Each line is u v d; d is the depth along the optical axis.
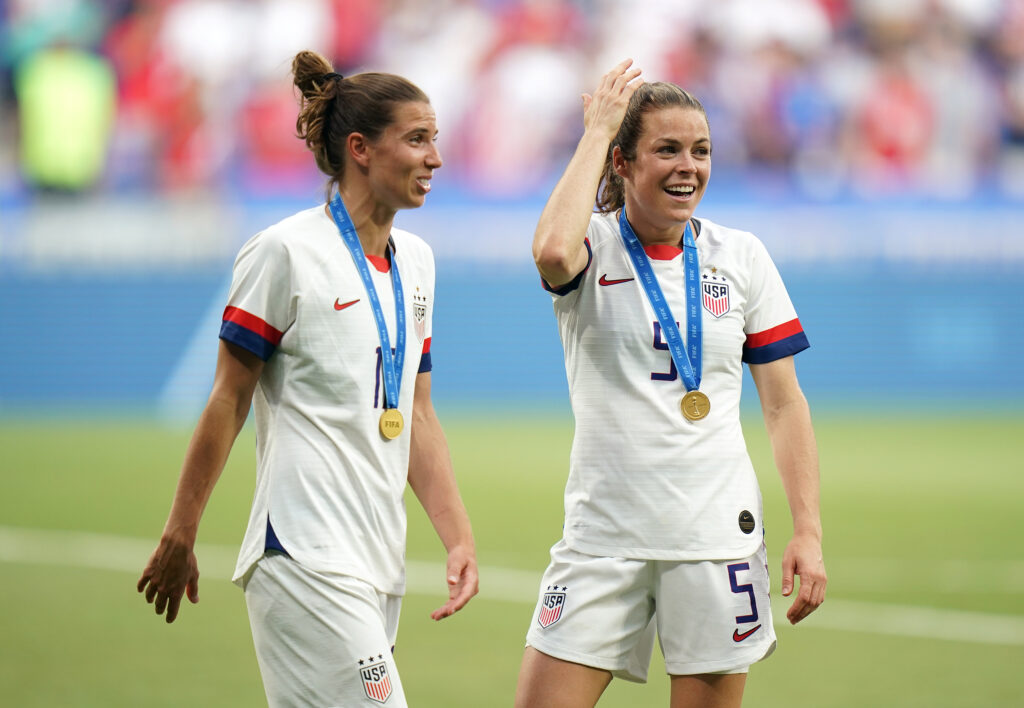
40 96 77.00
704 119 11.53
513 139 79.12
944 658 20.42
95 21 78.69
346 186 11.44
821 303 78.12
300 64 11.59
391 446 11.36
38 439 56.97
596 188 11.30
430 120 11.27
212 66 78.62
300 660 10.77
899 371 77.81
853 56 80.50
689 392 11.45
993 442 55.56
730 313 11.70
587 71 80.75
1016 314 78.38
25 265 77.75
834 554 30.33
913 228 79.38
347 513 11.00
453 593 11.56
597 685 11.52
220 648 20.75
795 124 79.69
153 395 76.19
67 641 21.19
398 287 11.59
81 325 77.06
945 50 80.69
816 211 79.44
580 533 11.59
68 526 33.97
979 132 80.38
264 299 10.96
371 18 80.62
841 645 21.33
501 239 78.69
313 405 11.03
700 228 12.13
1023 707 17.50
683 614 11.34
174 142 78.44
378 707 10.68
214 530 33.31
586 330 11.66
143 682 18.53
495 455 50.19
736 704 11.48
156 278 77.81
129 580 26.78
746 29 80.12
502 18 80.19
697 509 11.34
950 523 34.91
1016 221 79.75
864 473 45.47
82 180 78.00
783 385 12.01
